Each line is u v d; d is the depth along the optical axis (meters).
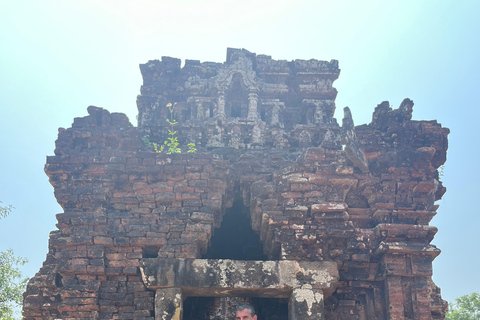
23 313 10.12
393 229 10.62
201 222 10.56
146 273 9.83
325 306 10.62
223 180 11.01
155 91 15.38
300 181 10.84
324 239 10.56
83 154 11.09
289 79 15.95
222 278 9.84
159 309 9.66
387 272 10.39
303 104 15.45
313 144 14.86
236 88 15.51
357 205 11.25
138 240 10.34
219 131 14.54
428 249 10.44
